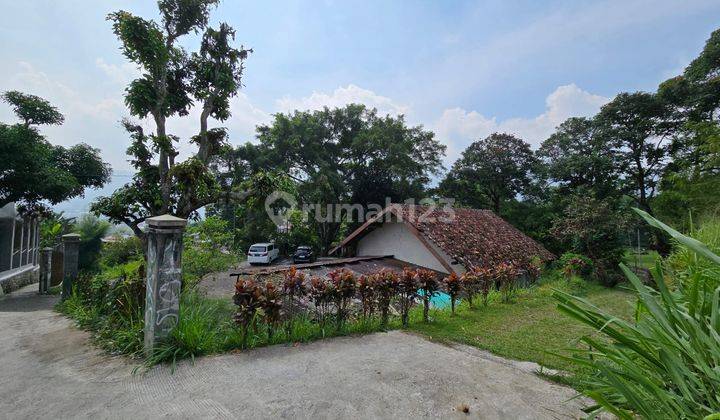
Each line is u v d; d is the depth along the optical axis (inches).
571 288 408.2
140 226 306.2
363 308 205.0
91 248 760.3
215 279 368.5
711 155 354.9
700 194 318.0
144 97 289.3
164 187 291.3
